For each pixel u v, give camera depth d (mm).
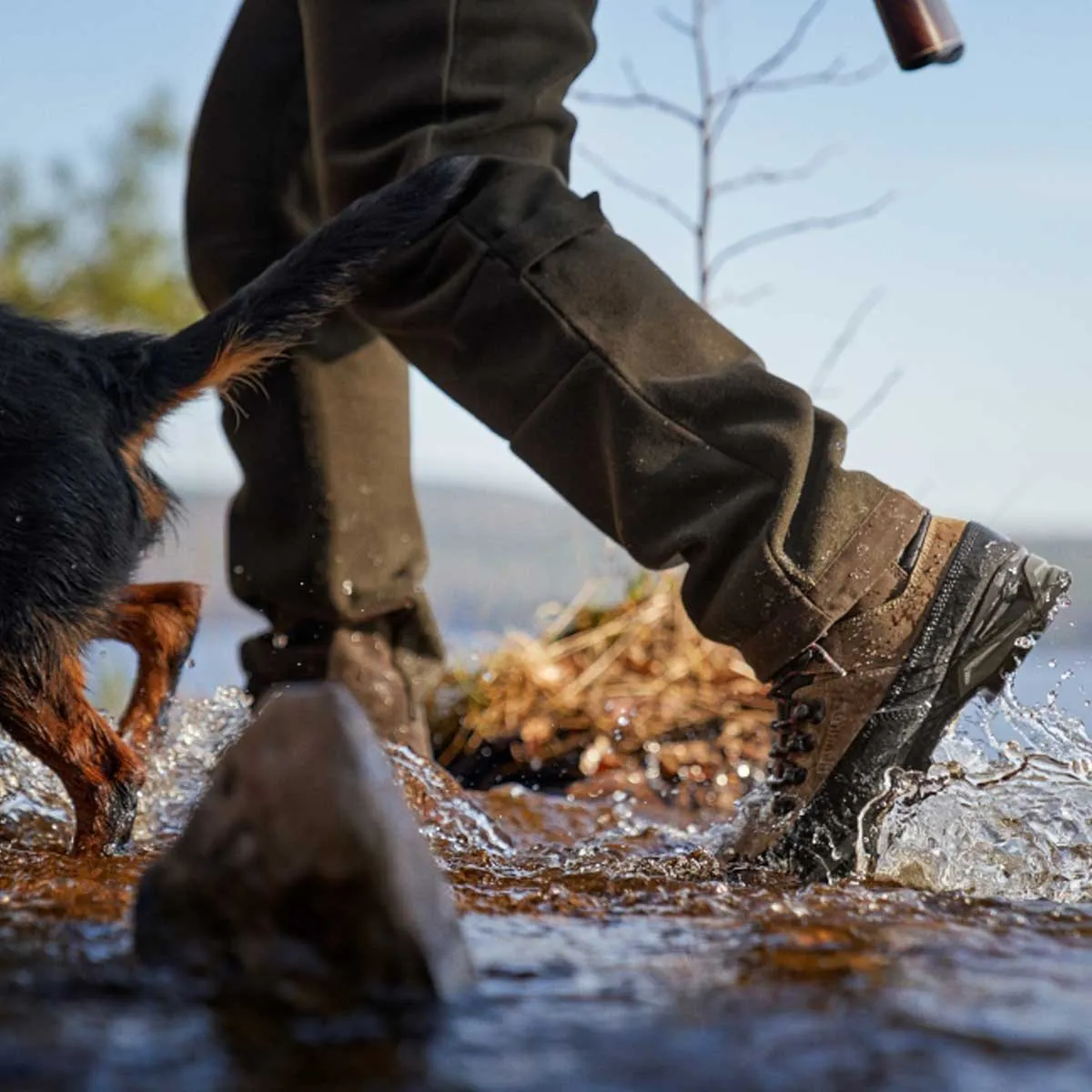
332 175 2850
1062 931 1791
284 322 2934
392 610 3514
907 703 2355
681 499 2430
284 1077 1168
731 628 2412
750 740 4160
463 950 1479
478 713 4355
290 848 1390
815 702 2387
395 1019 1325
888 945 1671
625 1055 1232
